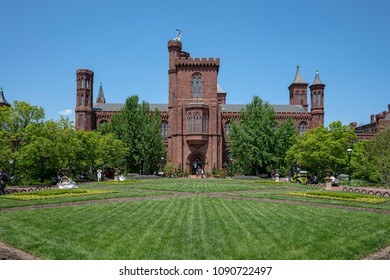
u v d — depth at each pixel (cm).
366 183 3894
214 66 7044
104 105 8556
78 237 1074
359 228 1232
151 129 6475
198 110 6781
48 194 2270
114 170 5628
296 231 1170
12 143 3850
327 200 2145
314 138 4631
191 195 2473
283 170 6016
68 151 3953
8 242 1020
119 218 1405
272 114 6688
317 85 8081
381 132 4431
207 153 6844
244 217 1443
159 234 1112
